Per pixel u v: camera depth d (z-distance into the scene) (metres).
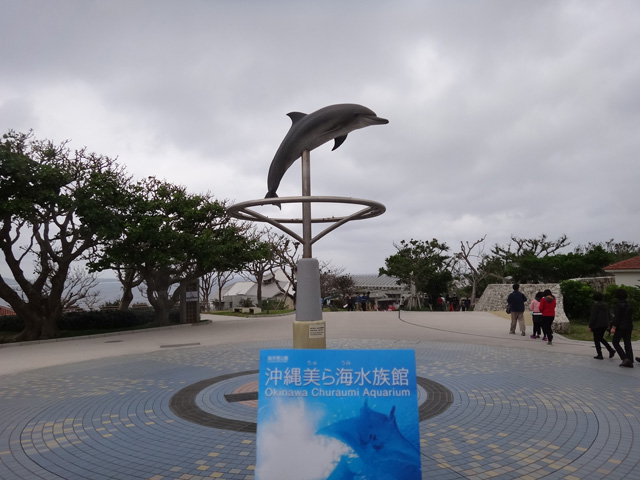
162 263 17.56
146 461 4.52
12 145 15.53
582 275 28.30
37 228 16.64
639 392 6.78
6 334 20.02
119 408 6.45
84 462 4.52
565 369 8.52
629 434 5.01
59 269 17.05
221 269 20.00
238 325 19.72
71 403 6.79
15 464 4.51
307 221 5.86
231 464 4.41
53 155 16.59
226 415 6.00
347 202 5.63
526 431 5.17
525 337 13.29
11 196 14.78
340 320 19.55
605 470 4.12
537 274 28.61
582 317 17.20
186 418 5.90
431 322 18.02
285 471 3.12
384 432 3.15
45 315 16.84
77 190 16.00
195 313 21.08
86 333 17.94
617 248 39.44
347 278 41.09
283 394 3.24
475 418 5.67
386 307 41.09
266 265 35.25
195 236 18.44
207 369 9.24
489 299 23.98
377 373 3.24
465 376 8.03
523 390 6.98
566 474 4.06
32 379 8.75
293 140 5.84
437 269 31.31
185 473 4.22
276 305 36.12
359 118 5.89
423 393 6.89
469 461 4.37
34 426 5.71
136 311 20.84
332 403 3.21
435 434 5.12
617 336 8.71
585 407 6.04
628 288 17.39
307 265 5.72
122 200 16.94
